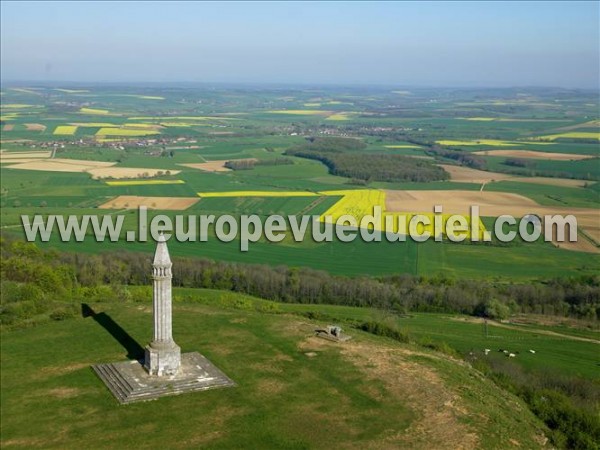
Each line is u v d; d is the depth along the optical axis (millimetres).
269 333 87188
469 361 87875
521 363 95625
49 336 84000
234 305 109125
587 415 70188
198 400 65438
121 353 77438
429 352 86062
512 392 77125
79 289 112688
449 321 118188
